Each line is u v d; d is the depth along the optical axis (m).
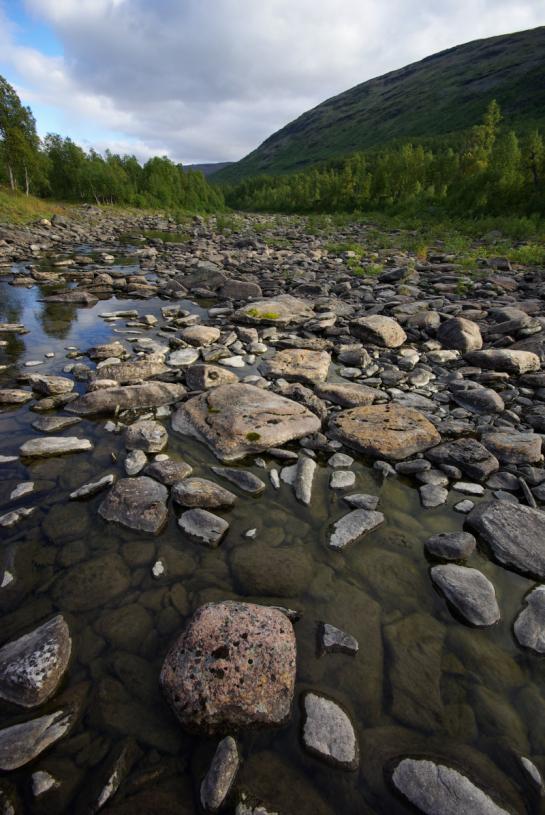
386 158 63.62
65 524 3.90
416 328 10.15
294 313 11.06
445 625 3.08
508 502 4.03
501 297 12.40
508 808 2.11
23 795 2.11
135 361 7.34
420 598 3.29
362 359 8.11
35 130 53.00
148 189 76.38
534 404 6.52
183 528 3.84
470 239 27.84
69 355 8.27
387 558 3.64
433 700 2.60
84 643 2.88
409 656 2.85
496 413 6.20
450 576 3.37
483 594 3.20
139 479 4.34
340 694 2.60
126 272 17.61
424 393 6.91
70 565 3.48
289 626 2.83
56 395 6.36
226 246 26.28
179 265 18.72
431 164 60.12
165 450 5.09
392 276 15.44
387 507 4.25
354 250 22.88
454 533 3.78
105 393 6.00
